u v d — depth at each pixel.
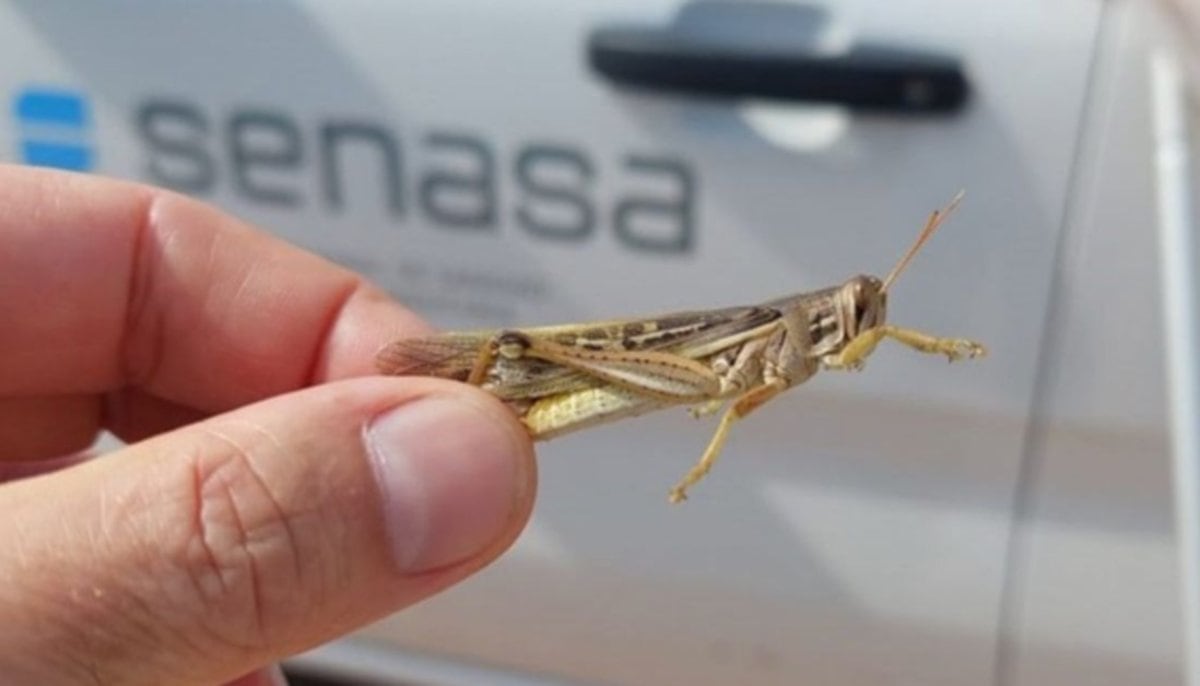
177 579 0.14
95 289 0.22
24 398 0.22
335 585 0.15
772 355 0.16
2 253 0.21
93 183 0.22
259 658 0.15
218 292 0.22
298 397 0.15
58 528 0.14
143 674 0.15
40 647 0.14
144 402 0.23
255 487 0.15
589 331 0.17
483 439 0.15
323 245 0.27
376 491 0.15
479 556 0.16
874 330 0.16
